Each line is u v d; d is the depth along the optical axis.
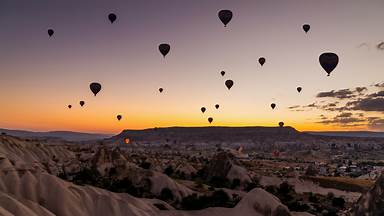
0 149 95.56
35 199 49.88
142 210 55.78
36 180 52.28
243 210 62.12
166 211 61.44
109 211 52.69
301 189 107.81
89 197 54.12
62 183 53.72
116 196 58.94
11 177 51.59
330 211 72.81
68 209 50.06
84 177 92.62
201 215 60.97
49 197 50.69
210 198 72.19
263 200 63.31
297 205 74.19
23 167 58.25
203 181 103.69
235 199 76.56
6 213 38.62
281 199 84.19
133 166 96.81
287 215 61.16
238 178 100.62
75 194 53.44
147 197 76.75
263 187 96.44
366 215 40.84
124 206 53.78
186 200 70.56
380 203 40.22
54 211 49.38
